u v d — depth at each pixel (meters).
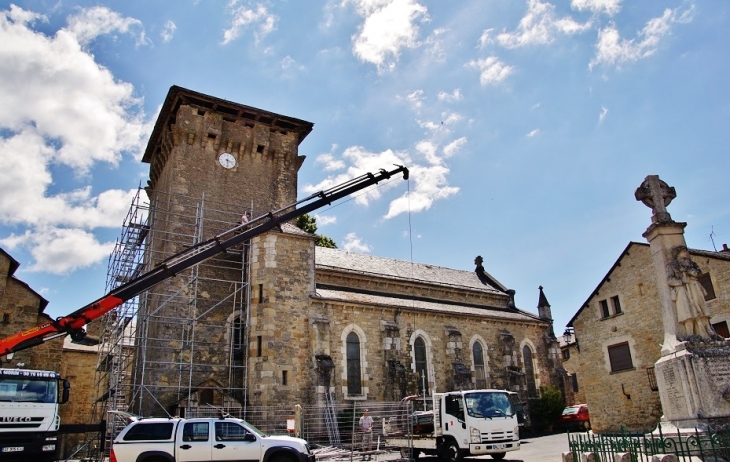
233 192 35.38
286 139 38.66
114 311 32.31
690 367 13.35
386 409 30.75
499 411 20.92
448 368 35.22
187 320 29.19
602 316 31.97
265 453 16.39
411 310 34.69
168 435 16.19
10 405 17.64
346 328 31.70
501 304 45.78
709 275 25.77
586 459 12.91
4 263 31.38
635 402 29.30
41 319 32.69
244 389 28.38
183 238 32.56
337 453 23.73
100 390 40.72
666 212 15.48
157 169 39.69
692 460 11.41
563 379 41.22
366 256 42.62
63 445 36.00
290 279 30.50
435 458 24.17
